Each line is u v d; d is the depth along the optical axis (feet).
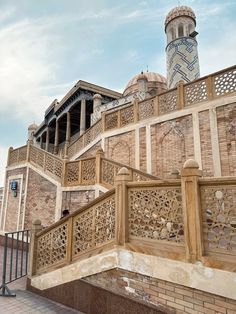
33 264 15.87
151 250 9.87
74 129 74.13
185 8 56.70
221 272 7.73
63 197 26.48
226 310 7.59
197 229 8.52
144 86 47.39
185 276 8.58
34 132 82.07
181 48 52.80
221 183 8.27
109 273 11.48
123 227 11.02
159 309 9.31
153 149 27.30
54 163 29.22
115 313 10.82
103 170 22.77
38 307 13.03
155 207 10.17
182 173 9.18
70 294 13.16
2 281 15.65
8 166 38.01
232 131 21.59
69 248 13.61
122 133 30.89
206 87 24.20
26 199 32.07
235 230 7.80
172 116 26.17
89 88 53.83
